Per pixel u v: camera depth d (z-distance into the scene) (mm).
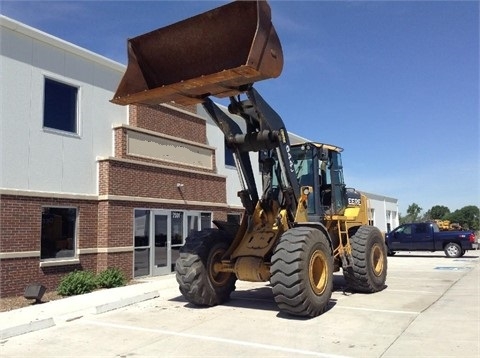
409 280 13859
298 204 9266
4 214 11453
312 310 8156
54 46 13070
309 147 10383
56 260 12742
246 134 9312
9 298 11227
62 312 9328
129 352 6500
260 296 10805
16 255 11617
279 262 8086
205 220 18062
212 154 18922
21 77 12102
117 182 14352
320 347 6477
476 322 7867
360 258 10891
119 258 14211
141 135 15508
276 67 7500
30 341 7238
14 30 11953
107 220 13930
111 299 10578
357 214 11844
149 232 15500
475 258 23688
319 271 8664
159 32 8203
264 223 9586
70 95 13648
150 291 11844
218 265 9625
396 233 25781
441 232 24766
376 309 9039
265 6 7344
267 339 6957
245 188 9609
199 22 7852
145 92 8078
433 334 7086
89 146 13984
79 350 6660
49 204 12594
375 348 6375
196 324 8047
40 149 12508
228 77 7387
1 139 11523
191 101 8703
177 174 16797
